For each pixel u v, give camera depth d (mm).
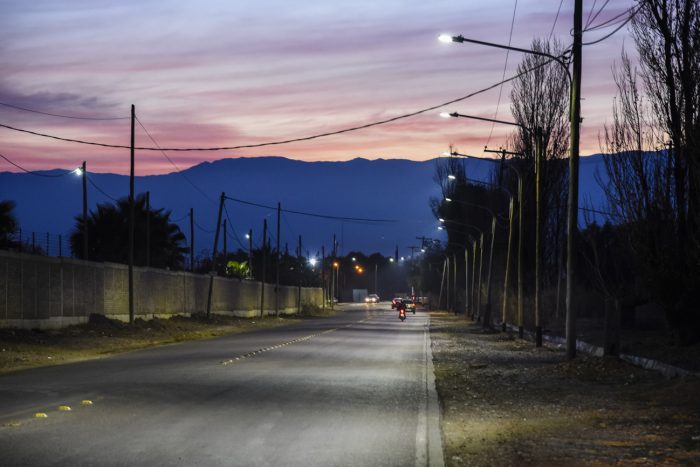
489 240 107375
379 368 30125
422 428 16031
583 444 14461
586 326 52375
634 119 31312
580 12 33562
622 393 22453
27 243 51875
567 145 67125
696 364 26391
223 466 11922
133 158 54281
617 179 31828
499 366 32875
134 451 12922
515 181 70500
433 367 31562
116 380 23844
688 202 29750
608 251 49500
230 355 35062
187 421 16141
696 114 26672
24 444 13406
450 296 158500
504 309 65438
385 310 153625
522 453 13602
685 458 12844
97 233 73125
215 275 72750
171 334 54344
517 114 67438
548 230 68812
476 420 17812
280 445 13773
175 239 82875
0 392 20625
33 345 37594
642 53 30359
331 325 77062
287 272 155000
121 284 54719
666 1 29312
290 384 23516
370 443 14219
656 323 48188
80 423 15703
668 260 30766
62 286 46094
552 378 27625
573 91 34062
